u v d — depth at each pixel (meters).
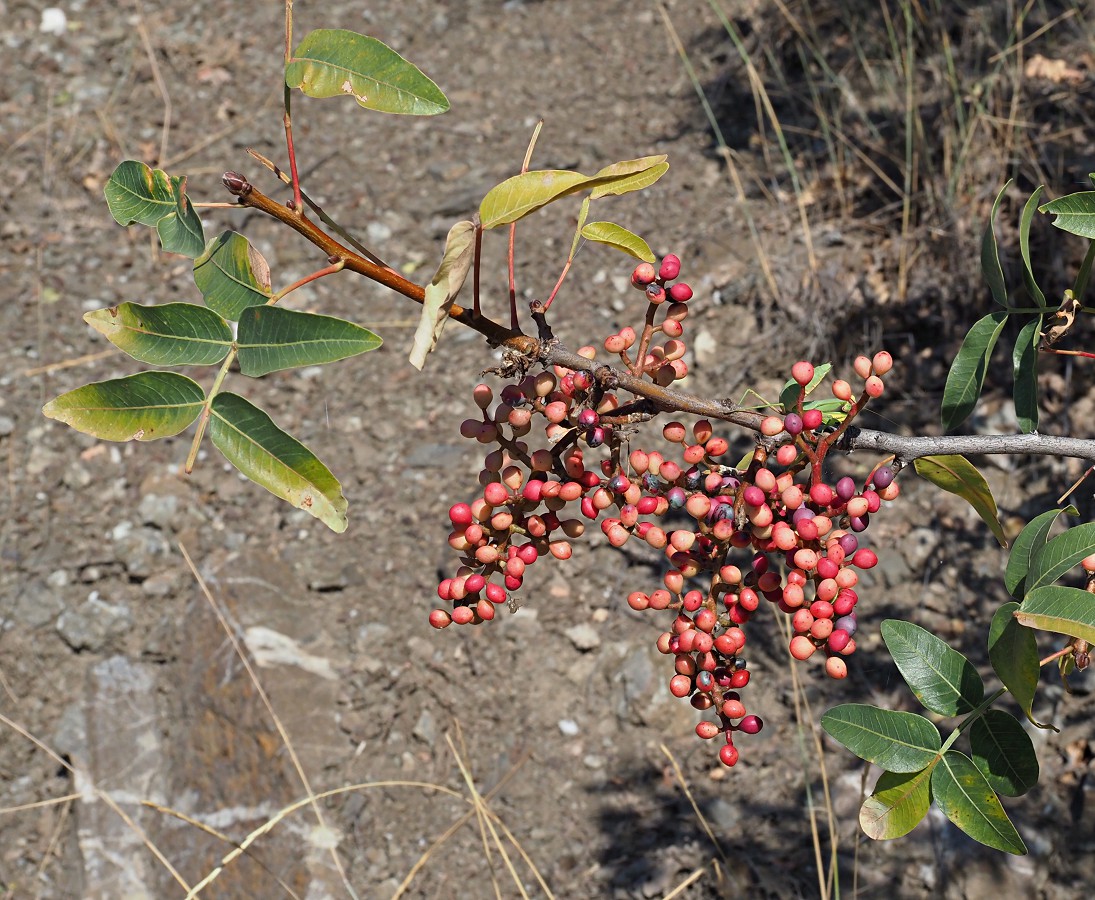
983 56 4.80
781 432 1.56
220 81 5.64
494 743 3.79
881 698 3.64
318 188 5.25
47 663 4.13
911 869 3.31
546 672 3.88
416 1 5.98
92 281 4.97
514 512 1.55
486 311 4.75
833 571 1.44
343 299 4.88
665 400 1.54
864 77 5.05
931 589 3.83
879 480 1.56
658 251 4.80
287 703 3.79
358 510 4.31
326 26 5.84
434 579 4.11
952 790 1.46
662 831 3.53
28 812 3.90
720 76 5.37
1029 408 1.92
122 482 4.45
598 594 4.01
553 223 4.98
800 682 3.72
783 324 4.45
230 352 1.33
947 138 4.45
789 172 4.93
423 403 4.59
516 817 3.63
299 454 1.29
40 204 5.20
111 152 5.37
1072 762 3.40
